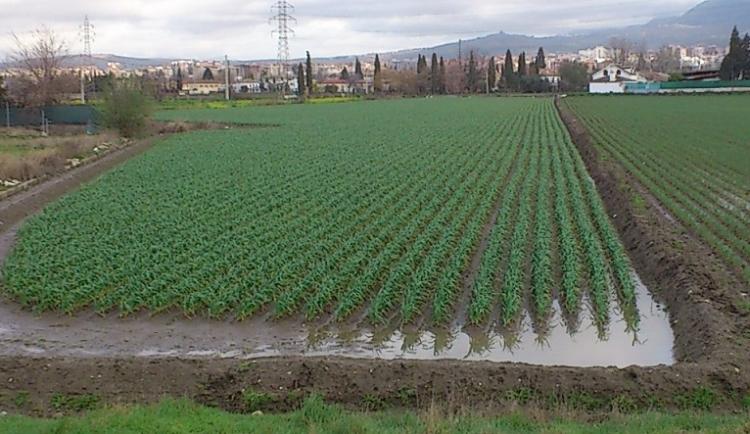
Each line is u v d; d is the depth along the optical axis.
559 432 11.43
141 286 20.66
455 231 26.30
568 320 19.17
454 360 15.20
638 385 14.04
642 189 34.34
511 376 14.38
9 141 62.34
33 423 11.88
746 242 24.25
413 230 26.45
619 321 19.19
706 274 20.64
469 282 21.66
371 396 14.05
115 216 30.20
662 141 53.41
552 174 40.88
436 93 189.38
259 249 24.42
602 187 36.28
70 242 25.97
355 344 17.59
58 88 95.69
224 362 15.16
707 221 27.25
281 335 18.09
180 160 48.19
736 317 17.72
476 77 194.88
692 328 17.50
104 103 66.31
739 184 35.66
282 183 38.00
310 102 140.00
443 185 36.78
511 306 18.77
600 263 22.09
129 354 16.92
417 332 18.30
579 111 88.62
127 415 11.97
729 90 133.75
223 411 13.28
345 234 26.84
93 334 18.16
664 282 21.36
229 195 34.62
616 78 183.75
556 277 22.09
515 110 101.81
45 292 19.95
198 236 26.30
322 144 57.78
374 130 71.00
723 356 15.09
